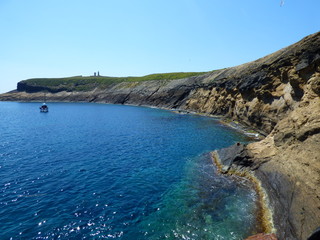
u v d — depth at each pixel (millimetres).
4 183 19656
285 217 12562
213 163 24969
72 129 49844
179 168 23891
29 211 15125
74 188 18875
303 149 15672
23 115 81938
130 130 47812
